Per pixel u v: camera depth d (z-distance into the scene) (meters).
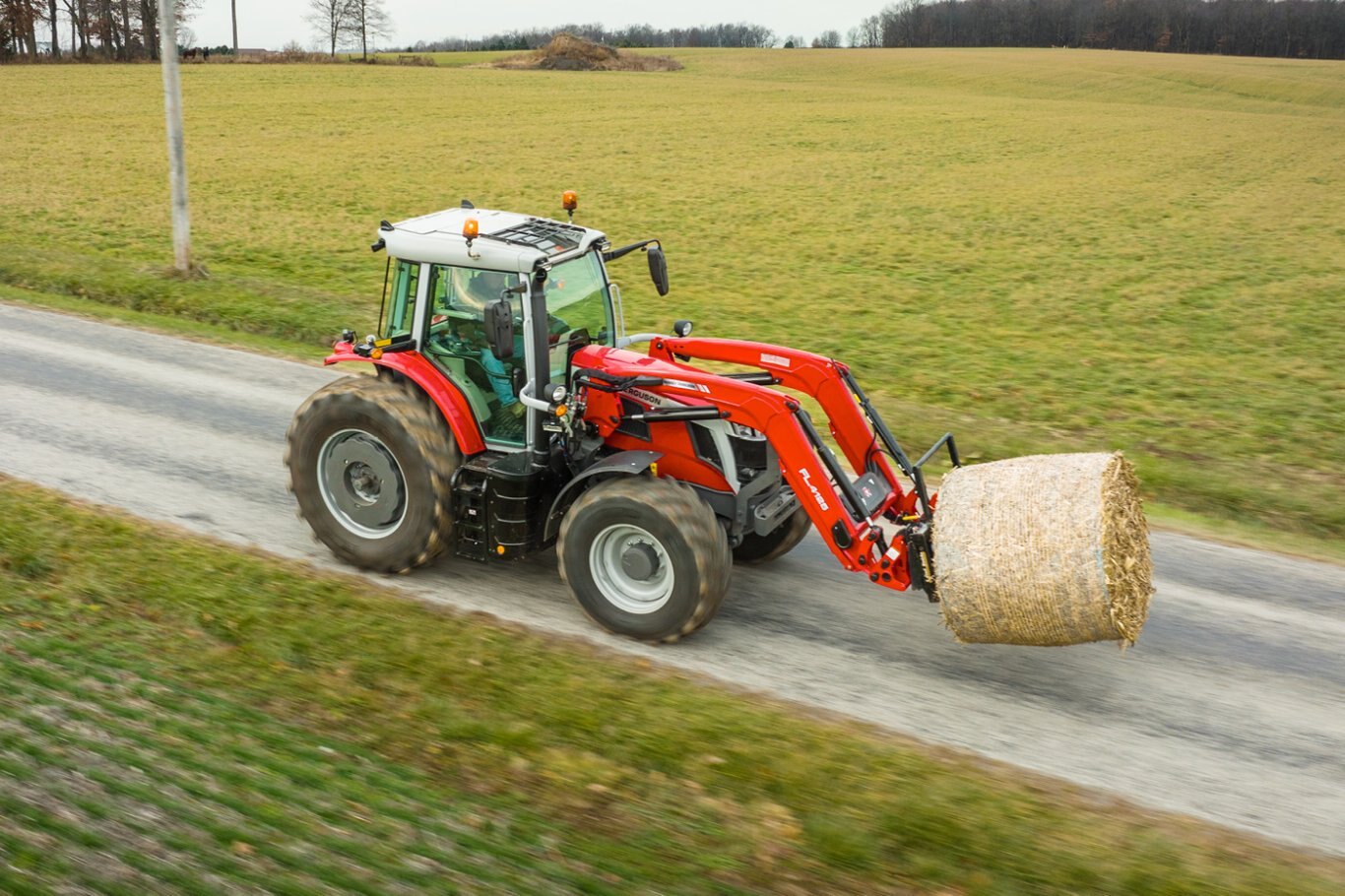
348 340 7.67
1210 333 17.36
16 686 5.73
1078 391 13.76
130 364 12.51
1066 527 6.06
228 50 101.25
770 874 4.69
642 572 6.82
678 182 33.56
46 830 4.61
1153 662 7.04
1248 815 5.51
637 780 5.31
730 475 7.14
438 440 7.27
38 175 30.56
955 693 6.59
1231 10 138.75
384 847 4.67
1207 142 45.97
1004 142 45.09
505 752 5.48
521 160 37.47
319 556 7.96
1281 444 11.78
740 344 7.69
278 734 5.54
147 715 5.59
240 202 27.69
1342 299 19.83
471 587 7.64
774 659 6.89
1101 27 144.50
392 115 50.06
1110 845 5.00
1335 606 7.92
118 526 7.96
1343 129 51.97
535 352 6.93
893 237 25.72
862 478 7.20
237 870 4.45
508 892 4.45
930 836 4.96
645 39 180.88
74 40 94.62
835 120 52.12
